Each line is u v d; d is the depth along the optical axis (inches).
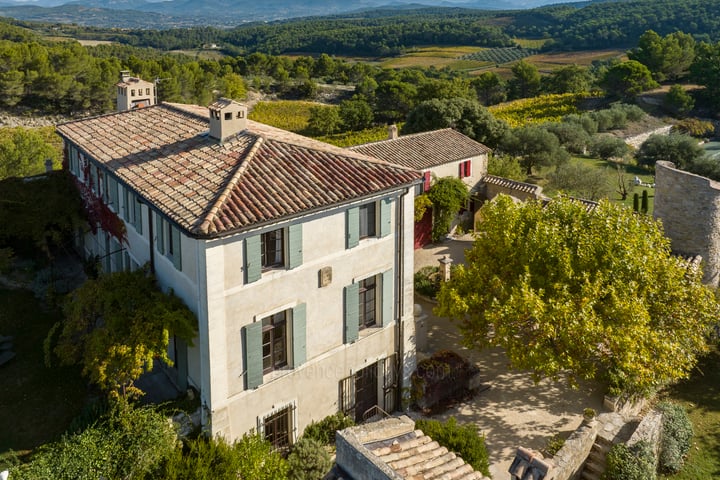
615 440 682.2
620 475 620.1
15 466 553.6
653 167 2445.9
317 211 650.8
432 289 1104.8
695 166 2274.9
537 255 792.9
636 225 829.2
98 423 629.0
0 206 1032.2
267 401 662.5
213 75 4042.8
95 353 621.9
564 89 4456.2
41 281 1048.8
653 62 4084.6
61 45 3336.6
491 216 879.7
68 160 1131.3
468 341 827.4
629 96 3767.2
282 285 648.4
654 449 675.4
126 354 611.2
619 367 776.3
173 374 749.9
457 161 1481.3
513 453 717.3
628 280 775.1
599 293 742.5
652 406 839.1
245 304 620.1
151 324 619.5
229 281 601.6
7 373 802.2
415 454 447.5
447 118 2239.2
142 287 697.6
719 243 1007.6
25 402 742.5
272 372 669.3
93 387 769.6
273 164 707.4
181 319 624.7
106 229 940.0
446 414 799.1
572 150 2699.3
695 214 994.1
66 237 1159.6
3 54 2837.1
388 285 766.5
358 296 735.7
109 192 896.3
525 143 2194.9
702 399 850.1
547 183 2001.7
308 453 640.4
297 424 699.4
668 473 698.8
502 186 1525.6
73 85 3019.2
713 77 3683.6
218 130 775.1
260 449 596.7
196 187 658.8
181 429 623.2
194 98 3678.6
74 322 687.7
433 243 1432.1
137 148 846.5
